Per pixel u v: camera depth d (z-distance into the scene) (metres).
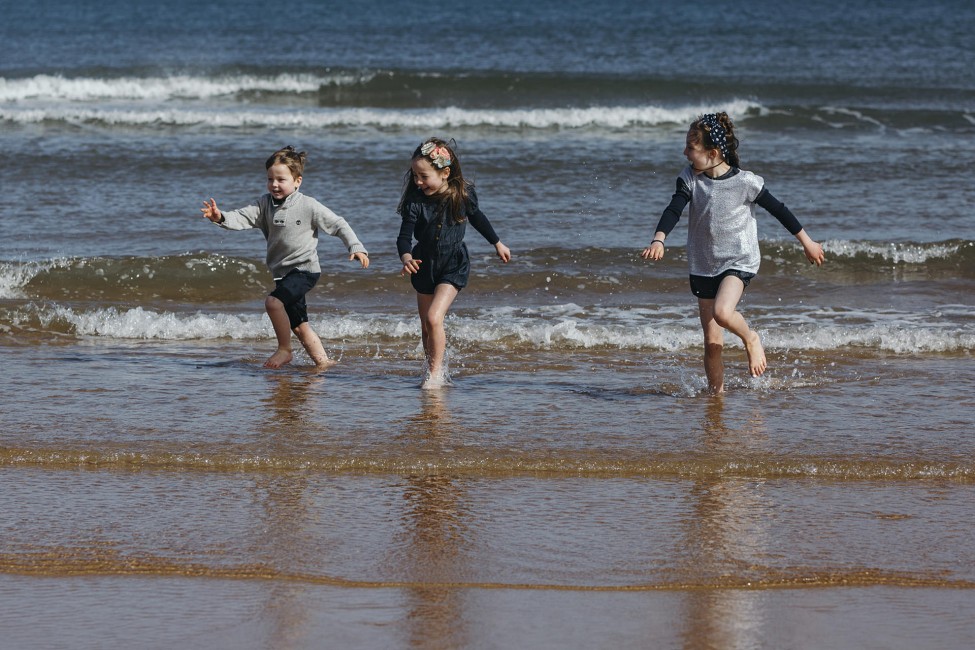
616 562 5.87
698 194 9.08
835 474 7.30
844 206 19.06
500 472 7.34
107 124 27.62
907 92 35.38
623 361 10.73
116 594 5.45
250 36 58.53
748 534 6.27
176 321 11.97
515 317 12.53
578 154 23.89
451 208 9.51
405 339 11.71
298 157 10.37
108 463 7.41
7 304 12.66
